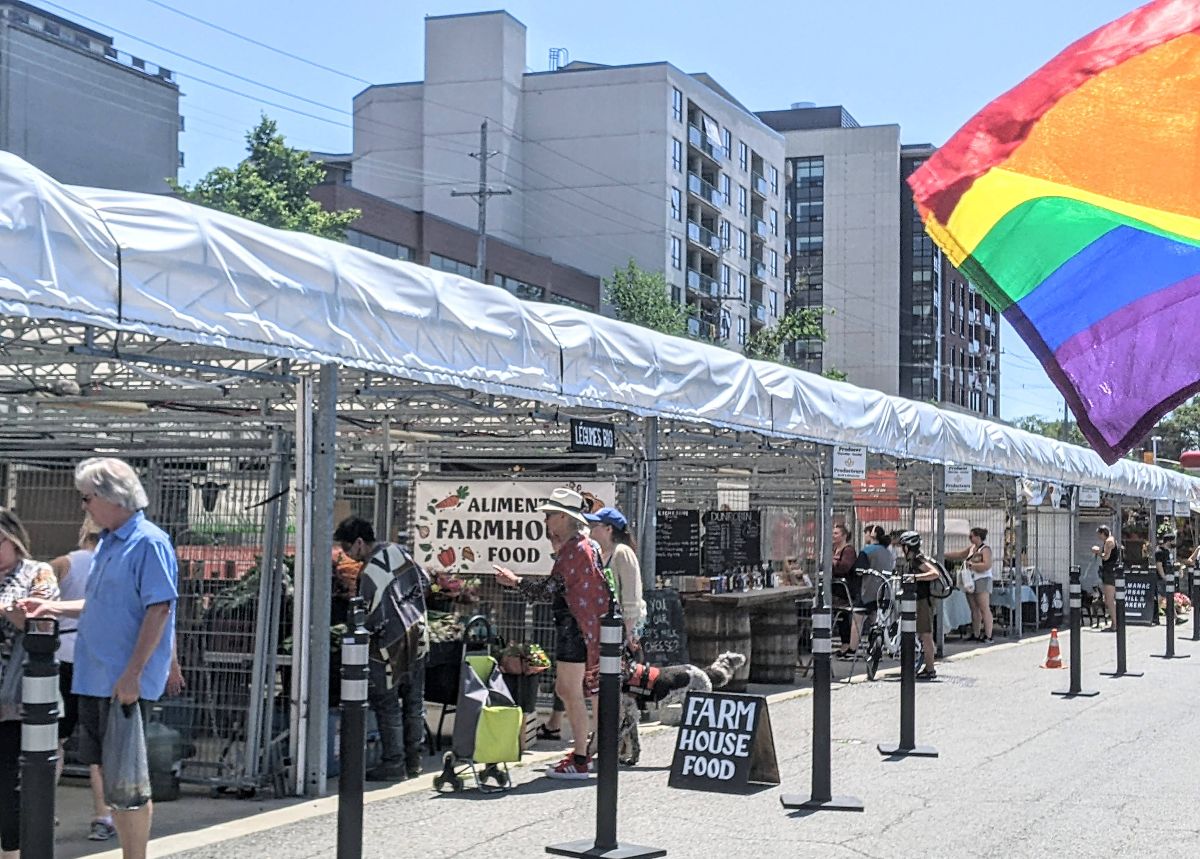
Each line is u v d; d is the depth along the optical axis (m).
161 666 6.28
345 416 12.63
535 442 13.56
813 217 112.94
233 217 7.82
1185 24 4.39
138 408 11.39
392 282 9.00
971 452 19.61
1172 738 12.01
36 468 10.74
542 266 65.50
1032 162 4.78
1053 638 18.72
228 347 7.68
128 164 58.31
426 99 71.62
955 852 7.64
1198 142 4.53
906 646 11.18
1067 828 8.27
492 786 9.38
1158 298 4.97
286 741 9.34
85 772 9.41
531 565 12.25
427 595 11.56
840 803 8.84
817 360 112.19
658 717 12.83
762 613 16.28
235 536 9.07
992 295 5.02
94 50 63.00
